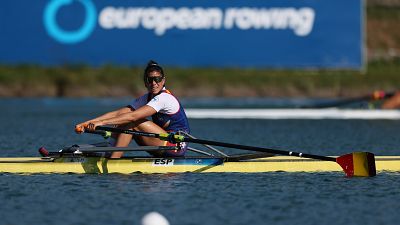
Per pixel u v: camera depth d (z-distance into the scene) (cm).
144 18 15925
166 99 5128
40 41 15838
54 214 3981
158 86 5128
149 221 3569
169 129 5228
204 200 4344
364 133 8488
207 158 5278
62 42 15875
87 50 15925
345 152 6662
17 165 5203
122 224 3759
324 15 16025
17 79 15662
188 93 15762
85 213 4000
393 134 8350
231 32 16025
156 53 16000
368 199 4409
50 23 15812
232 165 5297
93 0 15812
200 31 16012
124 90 15675
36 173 5166
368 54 18975
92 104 13812
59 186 4728
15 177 5022
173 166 5247
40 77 15750
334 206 4219
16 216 3934
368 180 5022
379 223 3822
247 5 15988
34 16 15775
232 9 16000
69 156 5212
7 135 8100
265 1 15988
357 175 5153
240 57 16075
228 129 9062
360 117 11031
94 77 15762
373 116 11219
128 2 15862
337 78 16150
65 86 15725
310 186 4797
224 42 16025
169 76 15788
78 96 15662
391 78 16188
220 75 15962
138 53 15975
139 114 5062
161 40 15962
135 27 15925
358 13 16038
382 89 15988
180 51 16025
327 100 15088
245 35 16025
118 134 5144
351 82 16050
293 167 5375
